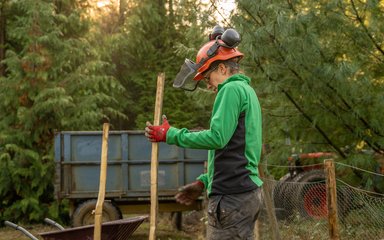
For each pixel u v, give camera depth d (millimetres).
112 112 14234
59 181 10016
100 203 4191
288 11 7859
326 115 8438
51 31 12617
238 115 3219
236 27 7895
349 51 8336
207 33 8406
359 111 8125
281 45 7781
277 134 9016
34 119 12375
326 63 7969
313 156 9484
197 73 3447
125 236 5543
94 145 10055
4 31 13984
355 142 8820
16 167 12203
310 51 7715
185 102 15914
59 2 13398
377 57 8422
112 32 16891
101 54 15266
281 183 7422
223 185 3254
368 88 8172
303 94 8195
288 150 8867
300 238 7234
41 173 12156
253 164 3279
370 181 8094
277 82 8188
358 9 8086
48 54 12477
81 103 12672
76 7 13570
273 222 6688
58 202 11438
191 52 8633
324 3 8031
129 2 17031
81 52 12961
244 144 3240
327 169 5316
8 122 12617
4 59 13773
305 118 8695
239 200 3232
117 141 10062
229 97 3203
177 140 3240
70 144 10031
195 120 15820
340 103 8383
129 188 10008
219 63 3393
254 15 8148
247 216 3246
